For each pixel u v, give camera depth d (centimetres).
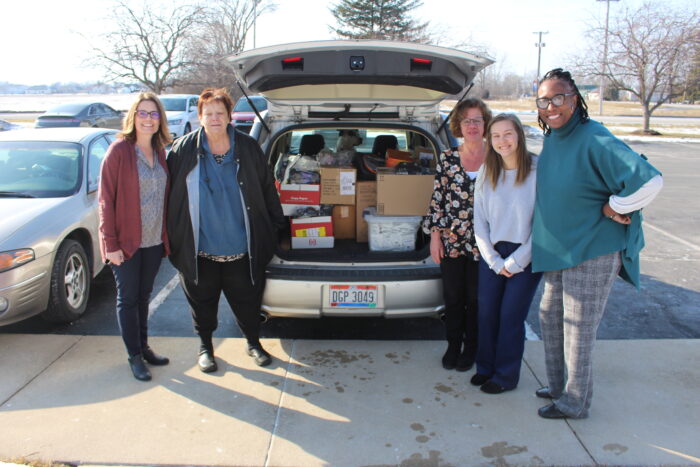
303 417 297
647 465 260
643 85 2280
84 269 434
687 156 1630
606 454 267
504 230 300
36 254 377
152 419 294
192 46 2841
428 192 365
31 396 314
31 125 2059
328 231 382
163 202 323
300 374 343
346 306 348
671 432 284
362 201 392
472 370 349
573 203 263
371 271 348
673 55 2188
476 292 335
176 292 498
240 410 303
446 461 263
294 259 359
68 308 407
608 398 315
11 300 362
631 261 269
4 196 430
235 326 429
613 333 418
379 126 402
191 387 327
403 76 327
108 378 334
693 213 824
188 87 3000
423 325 433
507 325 311
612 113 3966
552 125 264
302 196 392
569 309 277
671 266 571
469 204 323
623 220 256
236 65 333
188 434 282
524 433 283
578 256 266
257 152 326
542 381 336
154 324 429
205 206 315
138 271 326
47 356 360
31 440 275
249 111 1545
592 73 2369
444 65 324
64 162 470
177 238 320
